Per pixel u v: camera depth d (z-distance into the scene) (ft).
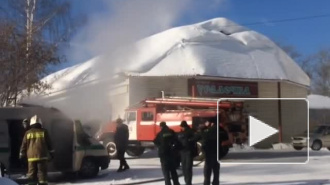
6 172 45.57
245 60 105.09
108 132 70.03
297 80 113.50
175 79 96.58
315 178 48.57
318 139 101.71
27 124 44.98
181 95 97.04
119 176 51.60
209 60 99.76
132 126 77.30
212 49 103.91
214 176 40.04
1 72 67.62
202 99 75.72
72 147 49.08
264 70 105.19
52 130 48.32
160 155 40.11
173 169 40.50
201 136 39.93
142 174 52.85
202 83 98.02
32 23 84.69
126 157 78.13
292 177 49.42
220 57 102.42
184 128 40.55
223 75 98.22
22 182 47.93
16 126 48.11
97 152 50.65
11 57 68.18
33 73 69.05
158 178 49.24
